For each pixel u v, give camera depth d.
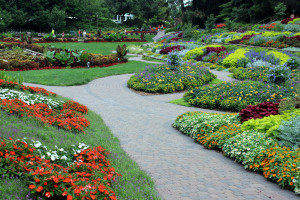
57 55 21.12
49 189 3.16
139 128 8.34
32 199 3.08
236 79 16.73
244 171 5.28
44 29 62.56
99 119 8.79
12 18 55.09
